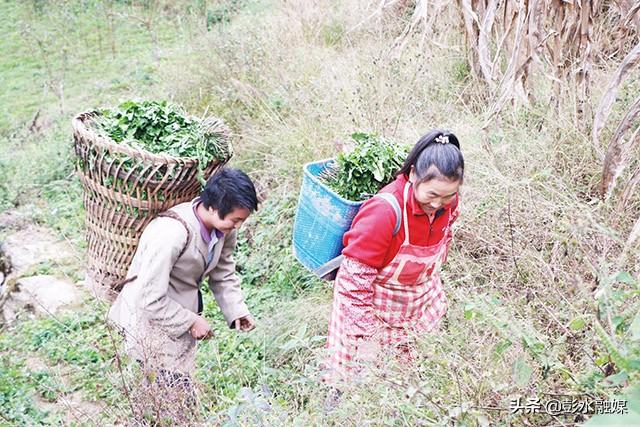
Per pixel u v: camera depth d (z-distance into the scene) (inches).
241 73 274.1
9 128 345.1
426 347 104.4
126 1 486.0
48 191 271.6
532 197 146.9
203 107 266.7
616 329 85.8
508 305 116.5
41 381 166.1
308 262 126.4
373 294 116.0
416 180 105.2
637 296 100.0
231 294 138.6
